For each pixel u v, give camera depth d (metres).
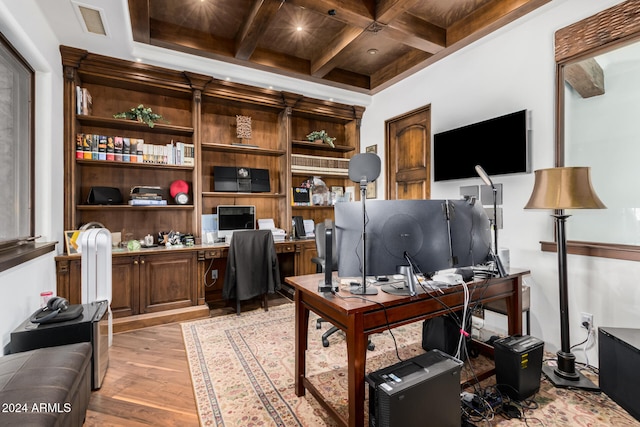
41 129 2.42
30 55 2.18
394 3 2.48
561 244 2.05
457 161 3.18
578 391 1.89
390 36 2.92
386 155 4.25
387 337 2.69
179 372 2.13
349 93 4.37
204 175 3.84
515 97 2.71
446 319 2.25
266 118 4.26
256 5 2.55
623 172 2.13
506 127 2.72
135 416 1.67
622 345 1.66
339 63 3.53
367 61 3.84
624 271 2.04
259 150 3.94
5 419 1.03
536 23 2.56
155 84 3.28
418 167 3.81
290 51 3.57
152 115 3.23
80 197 3.14
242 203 4.06
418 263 1.67
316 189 4.47
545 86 2.49
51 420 1.08
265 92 3.85
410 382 1.33
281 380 2.03
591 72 2.28
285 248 3.71
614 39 2.09
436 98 3.49
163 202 3.31
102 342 2.02
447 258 1.75
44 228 2.42
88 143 2.98
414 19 2.89
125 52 2.92
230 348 2.49
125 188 3.37
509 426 1.59
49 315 1.80
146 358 2.32
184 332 2.80
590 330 2.19
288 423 1.62
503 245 2.77
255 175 4.00
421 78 3.68
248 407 1.75
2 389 1.19
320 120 4.71
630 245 2.07
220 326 2.95
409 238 1.65
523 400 1.79
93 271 2.23
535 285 2.53
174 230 3.59
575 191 1.86
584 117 2.32
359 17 2.63
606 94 2.21
